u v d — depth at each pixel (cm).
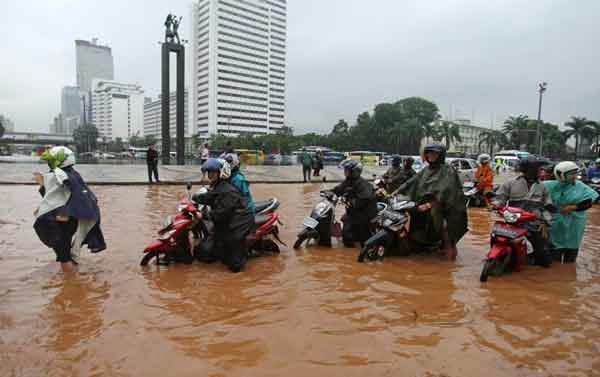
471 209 1248
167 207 1108
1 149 7431
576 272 582
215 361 321
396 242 649
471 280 535
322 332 373
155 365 314
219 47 12125
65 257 557
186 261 590
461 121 11256
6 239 716
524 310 434
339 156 5588
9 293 462
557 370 316
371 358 328
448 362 324
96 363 317
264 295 466
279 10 13488
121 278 520
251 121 12988
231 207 555
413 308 435
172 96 14562
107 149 10744
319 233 707
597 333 381
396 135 7894
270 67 13400
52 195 537
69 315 404
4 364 314
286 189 1780
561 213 624
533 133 8162
